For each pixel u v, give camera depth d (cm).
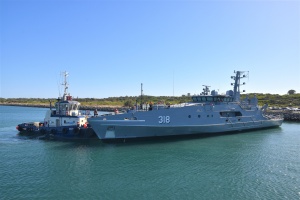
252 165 3075
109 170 2880
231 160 3272
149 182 2534
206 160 3266
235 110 5247
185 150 3750
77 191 2320
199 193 2289
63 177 2662
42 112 14325
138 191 2327
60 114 4791
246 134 5234
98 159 3294
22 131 5203
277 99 14775
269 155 3528
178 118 4341
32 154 3544
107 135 3988
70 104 4803
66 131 4544
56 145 4078
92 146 3972
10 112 14338
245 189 2377
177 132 4375
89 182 2528
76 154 3528
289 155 3531
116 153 3569
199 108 4591
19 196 2208
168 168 2947
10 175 2711
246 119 5481
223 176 2703
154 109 4200
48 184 2473
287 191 2334
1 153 3597
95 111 4572
